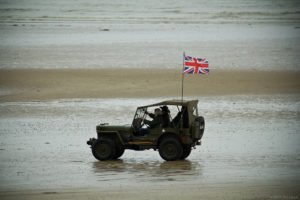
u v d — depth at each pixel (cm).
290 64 7475
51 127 4134
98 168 2484
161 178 2164
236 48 8769
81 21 13125
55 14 15275
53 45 9075
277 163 2486
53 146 3284
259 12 16050
